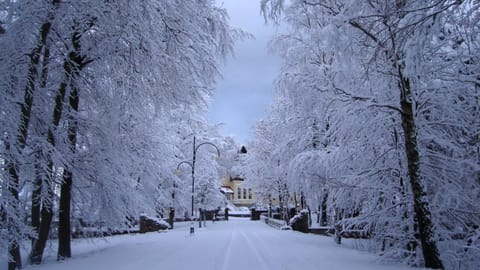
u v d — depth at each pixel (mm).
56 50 12906
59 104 12852
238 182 93562
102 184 14594
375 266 10227
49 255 13828
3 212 9602
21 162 10117
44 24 11297
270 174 38656
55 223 15945
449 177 11250
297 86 16094
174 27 13555
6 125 9758
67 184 13648
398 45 8086
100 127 14148
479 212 10875
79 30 12898
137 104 14430
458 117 11383
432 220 10711
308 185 17516
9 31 10492
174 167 34125
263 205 58469
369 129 12234
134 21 11562
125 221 18000
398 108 10492
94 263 11516
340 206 13852
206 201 42781
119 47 12883
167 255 13148
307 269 9773
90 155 13977
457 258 10289
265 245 16484
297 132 21359
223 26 15719
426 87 11250
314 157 16922
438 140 11250
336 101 12836
